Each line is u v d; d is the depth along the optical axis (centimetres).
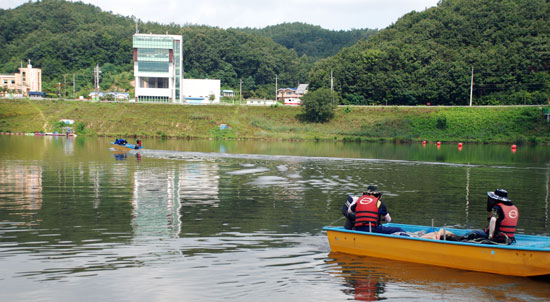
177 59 12294
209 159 4378
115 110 10156
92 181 2831
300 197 2370
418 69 11806
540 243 1322
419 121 9094
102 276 1188
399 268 1288
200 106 10562
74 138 7775
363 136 8619
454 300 1080
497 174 3428
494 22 13625
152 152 5072
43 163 3803
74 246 1437
